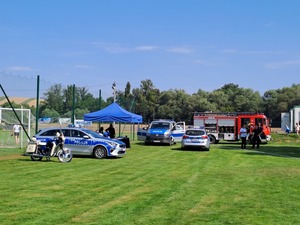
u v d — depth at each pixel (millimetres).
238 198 10352
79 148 20844
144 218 8086
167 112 90938
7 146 25875
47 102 29188
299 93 95688
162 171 15727
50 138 20219
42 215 8133
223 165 18219
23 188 11234
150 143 33406
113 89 37531
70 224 7492
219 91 97938
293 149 29766
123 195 10484
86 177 13672
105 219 7914
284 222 8008
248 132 35469
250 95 96438
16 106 27406
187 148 28344
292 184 12719
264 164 18781
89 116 28250
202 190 11453
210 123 37188
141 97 94562
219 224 7762
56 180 12844
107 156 21047
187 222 7863
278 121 97688
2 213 8242
